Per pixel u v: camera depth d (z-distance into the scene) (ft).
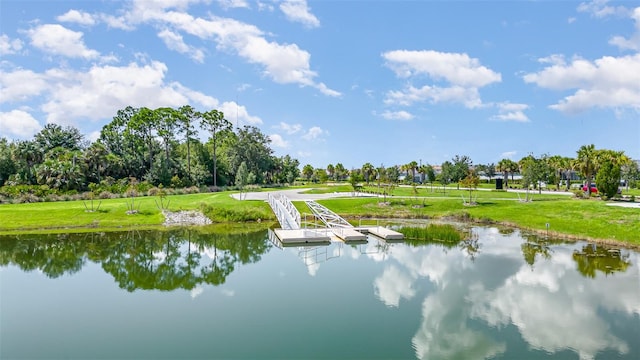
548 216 121.29
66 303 57.11
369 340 43.62
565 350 40.78
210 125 257.55
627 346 41.75
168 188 209.77
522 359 39.06
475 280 65.87
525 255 82.99
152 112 240.32
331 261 81.41
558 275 67.77
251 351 41.16
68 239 107.86
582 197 164.55
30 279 70.18
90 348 42.27
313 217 143.64
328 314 51.62
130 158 243.81
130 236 113.19
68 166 188.65
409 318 50.03
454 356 39.50
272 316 51.11
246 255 88.74
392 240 103.45
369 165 335.47
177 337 44.86
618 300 55.42
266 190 242.37
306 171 427.74
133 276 71.97
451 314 51.03
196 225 134.10
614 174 141.59
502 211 136.67
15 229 121.39
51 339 44.68
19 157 213.46
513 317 49.88
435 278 67.51
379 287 63.21
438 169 452.76
